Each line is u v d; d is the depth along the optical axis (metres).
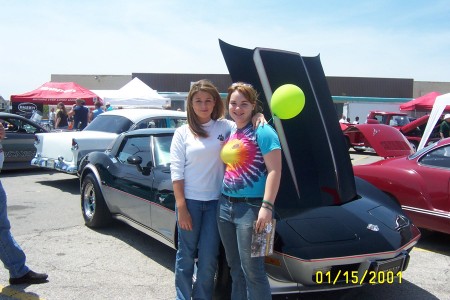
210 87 2.98
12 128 10.20
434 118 9.63
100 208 5.41
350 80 38.31
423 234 5.80
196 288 3.11
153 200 4.29
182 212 2.98
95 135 7.85
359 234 3.34
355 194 4.12
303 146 3.88
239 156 2.75
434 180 5.03
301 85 3.98
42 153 8.38
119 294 3.71
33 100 17.48
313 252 3.07
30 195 7.75
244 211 2.74
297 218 3.41
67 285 3.85
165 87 36.84
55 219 6.07
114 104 16.36
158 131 5.05
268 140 2.68
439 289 3.97
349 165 4.21
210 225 3.04
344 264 3.13
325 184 3.89
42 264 4.34
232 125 3.13
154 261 4.51
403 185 5.25
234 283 2.98
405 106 22.02
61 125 14.69
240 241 2.75
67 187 8.59
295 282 3.12
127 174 4.93
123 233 5.44
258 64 3.76
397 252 3.34
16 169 10.80
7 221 3.65
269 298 2.77
